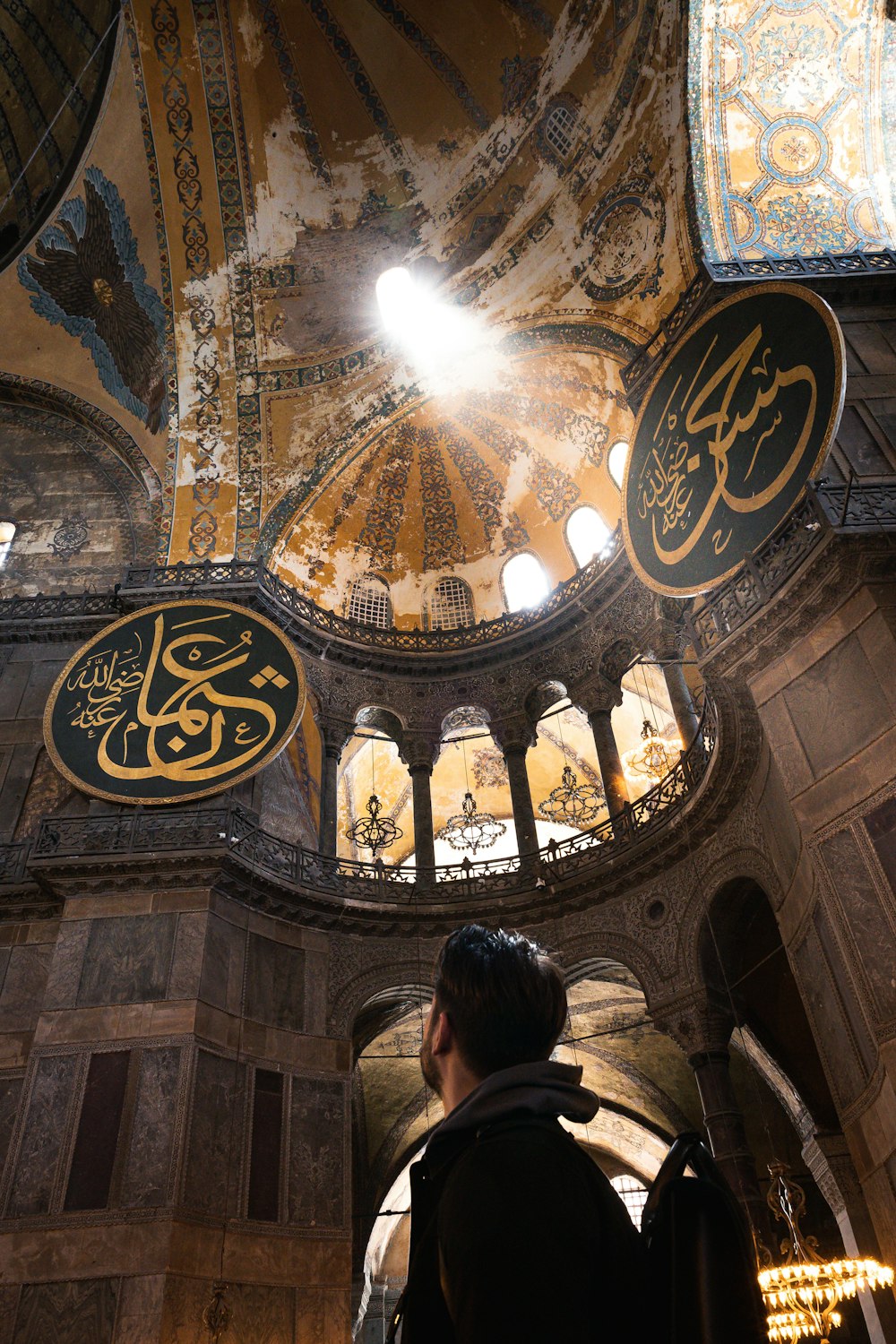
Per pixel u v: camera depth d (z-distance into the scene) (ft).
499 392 54.60
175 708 44.16
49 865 39.32
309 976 41.29
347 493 55.72
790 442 31.53
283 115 53.88
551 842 46.32
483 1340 3.19
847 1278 32.83
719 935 39.86
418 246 54.13
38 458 61.00
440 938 44.06
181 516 53.57
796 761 29.50
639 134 45.47
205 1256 32.37
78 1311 30.42
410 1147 55.88
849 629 28.86
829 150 42.50
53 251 60.90
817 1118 40.86
